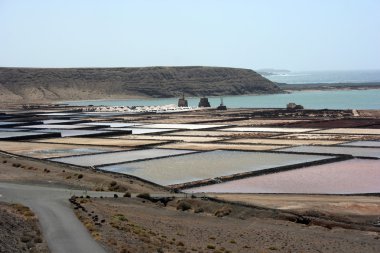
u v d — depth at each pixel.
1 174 69.12
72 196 52.03
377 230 45.12
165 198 56.75
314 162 82.06
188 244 35.75
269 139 115.06
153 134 129.12
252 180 69.12
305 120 163.75
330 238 41.81
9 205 43.31
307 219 48.28
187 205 53.69
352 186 64.31
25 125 153.25
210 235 40.88
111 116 194.88
